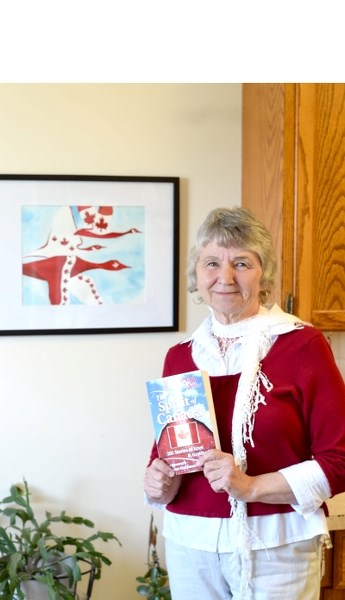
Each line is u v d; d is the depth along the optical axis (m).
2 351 2.14
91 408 2.20
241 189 2.26
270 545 1.33
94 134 2.16
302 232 1.85
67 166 2.15
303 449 1.38
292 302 1.87
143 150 2.19
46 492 2.18
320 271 1.88
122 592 2.24
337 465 1.30
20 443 2.16
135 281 2.19
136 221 2.18
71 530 2.20
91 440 2.20
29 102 2.11
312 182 1.85
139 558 2.24
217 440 1.37
